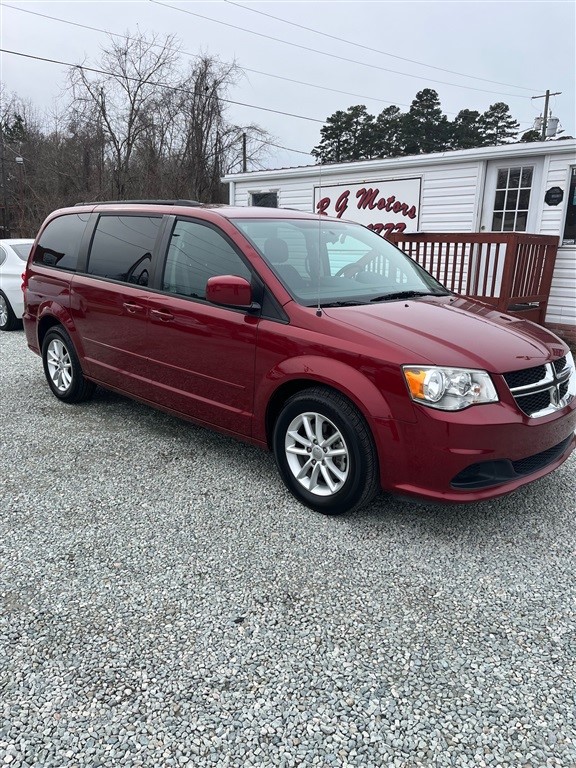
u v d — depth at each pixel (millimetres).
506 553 2936
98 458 4043
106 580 2674
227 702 2004
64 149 34094
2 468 3871
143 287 4160
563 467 4000
